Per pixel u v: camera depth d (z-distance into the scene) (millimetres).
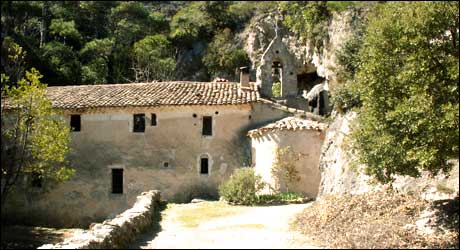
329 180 19266
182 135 23719
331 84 31047
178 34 59219
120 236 10766
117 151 23938
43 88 19516
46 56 48312
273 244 10695
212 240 11367
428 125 10211
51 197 24094
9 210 24094
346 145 13672
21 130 18625
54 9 60250
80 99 24719
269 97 25312
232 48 55562
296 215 14852
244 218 15047
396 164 11117
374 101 11805
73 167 24031
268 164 21391
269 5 56156
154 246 10797
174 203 21156
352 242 10148
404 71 11055
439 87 10797
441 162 10859
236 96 24062
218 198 22797
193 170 23500
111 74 52812
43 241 19125
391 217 12031
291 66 25781
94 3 63375
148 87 26203
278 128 21219
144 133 23906
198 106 23562
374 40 12094
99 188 23844
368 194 14383
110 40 56250
